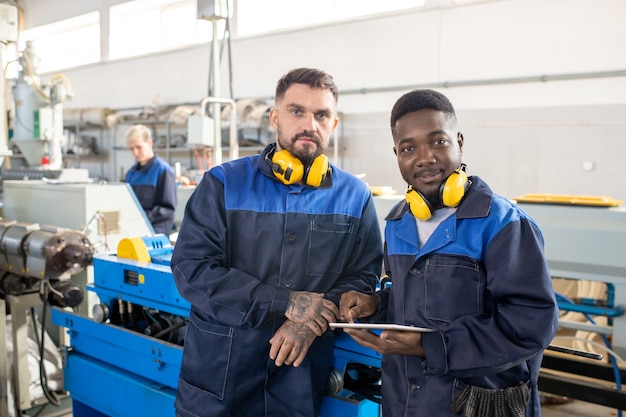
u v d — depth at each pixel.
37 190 2.56
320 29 4.80
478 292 0.94
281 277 1.19
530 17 3.77
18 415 2.12
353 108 4.68
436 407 0.95
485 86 4.01
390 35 4.42
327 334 1.20
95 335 1.70
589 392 1.76
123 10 6.25
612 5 3.46
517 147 3.93
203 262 1.15
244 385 1.16
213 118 2.90
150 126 6.00
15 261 2.02
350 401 1.24
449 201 0.96
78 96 6.92
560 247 1.98
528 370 0.97
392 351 0.94
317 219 1.21
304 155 1.18
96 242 2.32
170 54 5.88
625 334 1.89
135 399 1.56
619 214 1.86
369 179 4.65
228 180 1.21
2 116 2.17
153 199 3.28
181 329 1.63
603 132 3.60
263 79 5.22
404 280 1.02
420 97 0.97
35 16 7.14
